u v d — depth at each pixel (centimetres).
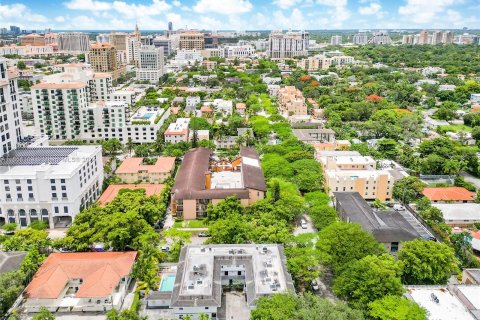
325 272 15612
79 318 13100
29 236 16188
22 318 13000
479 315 11512
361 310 12156
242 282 14475
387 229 16738
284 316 11238
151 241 16175
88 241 16038
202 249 15100
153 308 13475
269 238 15962
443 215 19488
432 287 13212
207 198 19738
